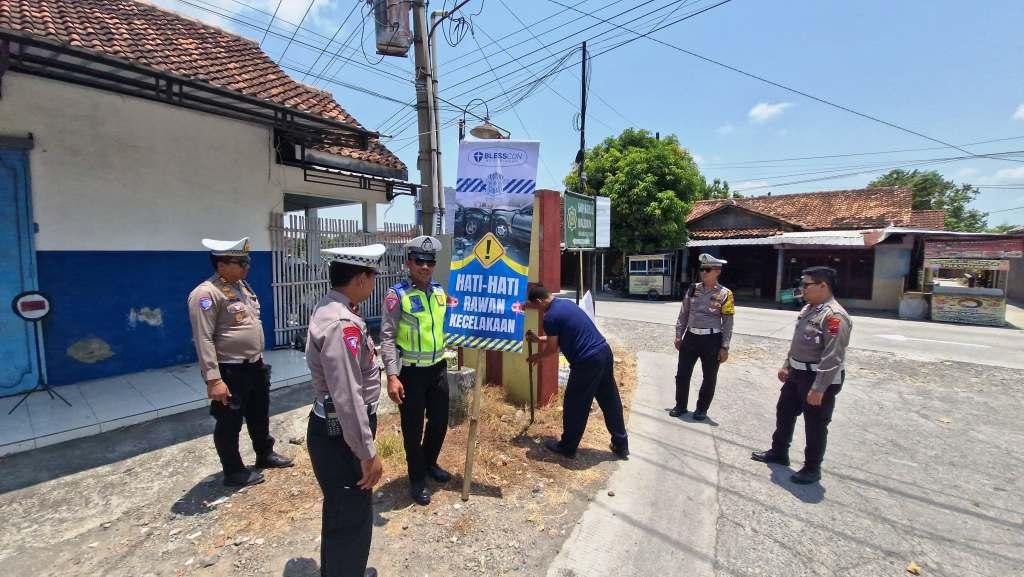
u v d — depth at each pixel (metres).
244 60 6.59
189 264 6.22
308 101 6.27
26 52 4.14
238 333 3.41
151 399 4.94
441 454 3.96
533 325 5.04
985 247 12.27
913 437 4.65
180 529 2.97
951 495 3.53
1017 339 9.98
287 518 3.08
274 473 3.67
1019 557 2.81
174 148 6.03
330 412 2.23
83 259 5.37
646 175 18.69
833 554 2.82
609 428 4.09
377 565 2.65
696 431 4.72
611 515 3.20
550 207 5.09
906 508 3.34
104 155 5.47
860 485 3.66
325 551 2.29
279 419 4.76
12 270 4.93
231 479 3.46
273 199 7.16
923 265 14.08
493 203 3.54
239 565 2.64
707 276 4.89
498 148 3.56
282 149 7.21
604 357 3.89
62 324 5.25
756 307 16.36
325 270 7.89
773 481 3.71
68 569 2.61
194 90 5.09
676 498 3.43
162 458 3.90
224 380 3.36
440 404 3.44
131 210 5.70
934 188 39.28
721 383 6.50
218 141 6.45
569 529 3.03
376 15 7.93
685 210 18.59
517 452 4.08
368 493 2.33
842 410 5.46
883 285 15.70
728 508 3.32
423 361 3.27
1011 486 3.67
